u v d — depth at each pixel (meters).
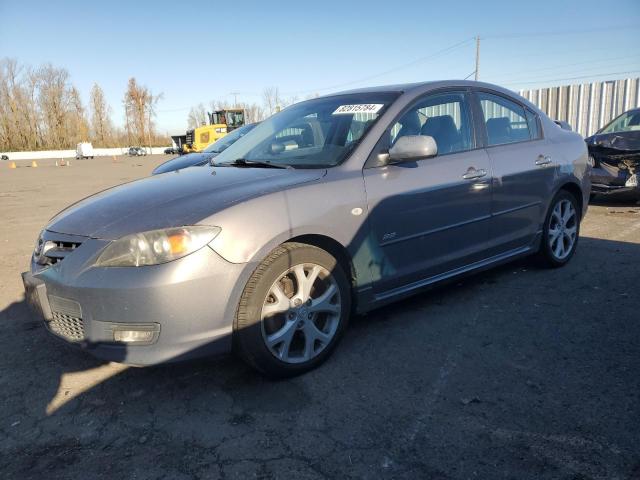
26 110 83.31
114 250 2.56
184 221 2.58
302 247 2.88
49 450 2.37
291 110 4.28
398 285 3.45
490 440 2.31
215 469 2.20
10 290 4.94
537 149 4.41
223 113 25.67
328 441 2.36
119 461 2.27
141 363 2.54
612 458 2.16
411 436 2.37
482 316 3.72
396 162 3.36
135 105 87.56
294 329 2.89
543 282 4.42
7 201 13.70
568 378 2.82
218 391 2.84
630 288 4.19
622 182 7.70
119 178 23.44
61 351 3.44
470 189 3.75
